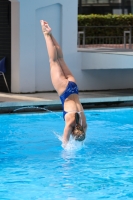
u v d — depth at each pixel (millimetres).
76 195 12203
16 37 27422
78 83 29375
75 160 15617
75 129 16031
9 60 27984
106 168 14703
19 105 23406
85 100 24625
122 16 42812
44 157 15969
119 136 19297
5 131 19922
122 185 13008
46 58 28438
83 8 49656
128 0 49688
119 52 28797
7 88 28172
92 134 19594
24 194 12266
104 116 23422
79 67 29328
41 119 22484
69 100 16141
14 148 17188
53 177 13711
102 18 42375
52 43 16734
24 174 14016
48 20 28234
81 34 38906
